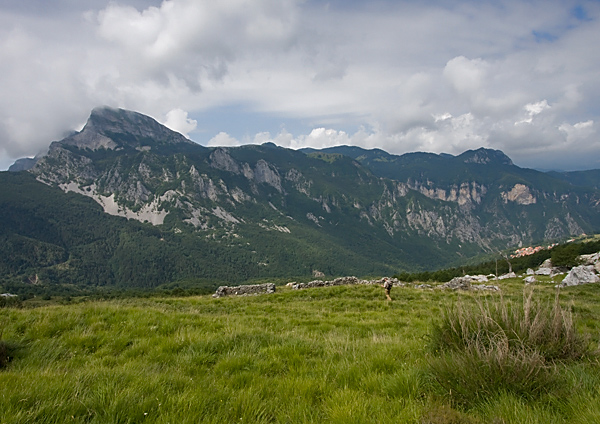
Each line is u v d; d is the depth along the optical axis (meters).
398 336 9.41
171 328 9.77
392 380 5.22
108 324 10.21
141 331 9.38
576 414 3.90
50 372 5.76
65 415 4.08
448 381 4.88
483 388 4.63
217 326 10.38
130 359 7.07
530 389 4.56
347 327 11.35
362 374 5.81
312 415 4.30
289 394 5.04
